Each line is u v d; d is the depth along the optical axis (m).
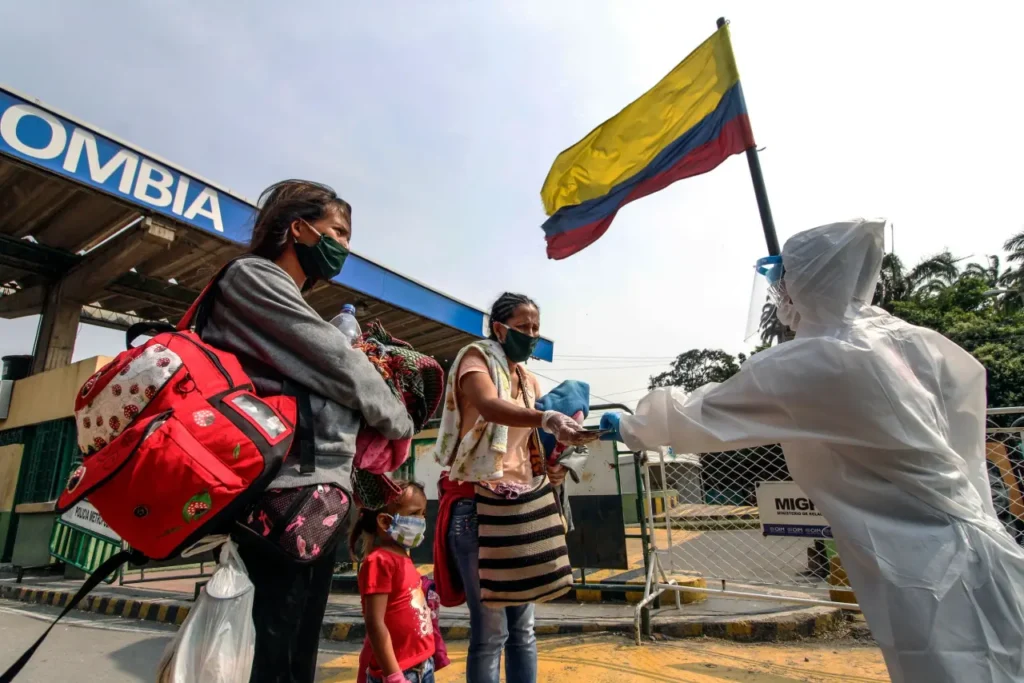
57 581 7.16
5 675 1.17
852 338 1.83
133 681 3.62
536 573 2.06
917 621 1.58
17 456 8.40
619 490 5.48
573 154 6.29
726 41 5.25
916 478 1.71
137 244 6.89
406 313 9.69
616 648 3.91
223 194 6.27
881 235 1.94
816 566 5.17
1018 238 27.61
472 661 2.14
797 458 1.99
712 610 4.62
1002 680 1.50
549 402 2.19
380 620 2.34
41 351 8.35
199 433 1.08
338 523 1.27
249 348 1.33
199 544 1.16
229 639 1.07
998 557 1.64
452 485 2.33
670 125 5.63
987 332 20.59
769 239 4.61
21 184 6.18
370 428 1.53
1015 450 3.67
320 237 1.53
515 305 2.29
